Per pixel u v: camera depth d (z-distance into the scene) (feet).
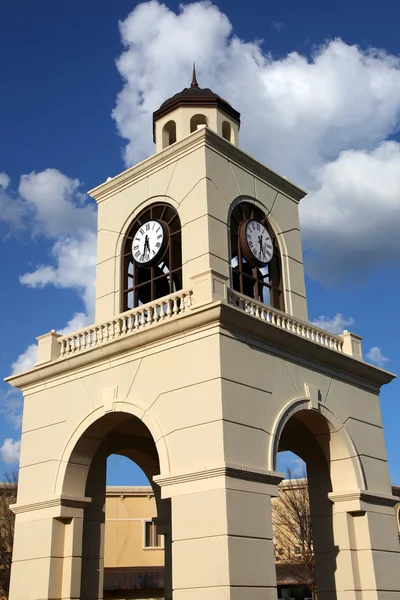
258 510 56.08
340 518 67.92
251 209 77.36
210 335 58.95
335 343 73.61
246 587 52.54
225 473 54.19
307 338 66.23
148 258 74.74
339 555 67.46
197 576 53.42
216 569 52.42
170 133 84.28
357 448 69.92
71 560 64.39
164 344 62.28
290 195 83.35
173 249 75.00
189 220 71.41
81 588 66.54
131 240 78.02
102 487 71.87
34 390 72.69
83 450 67.15
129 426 74.90
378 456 72.54
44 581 63.46
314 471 72.74
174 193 74.18
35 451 69.82
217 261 69.21
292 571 144.56
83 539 68.28
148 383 62.34
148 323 64.44
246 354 60.54
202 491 55.16
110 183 80.84
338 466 68.95
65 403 68.95
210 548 53.26
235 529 53.47
